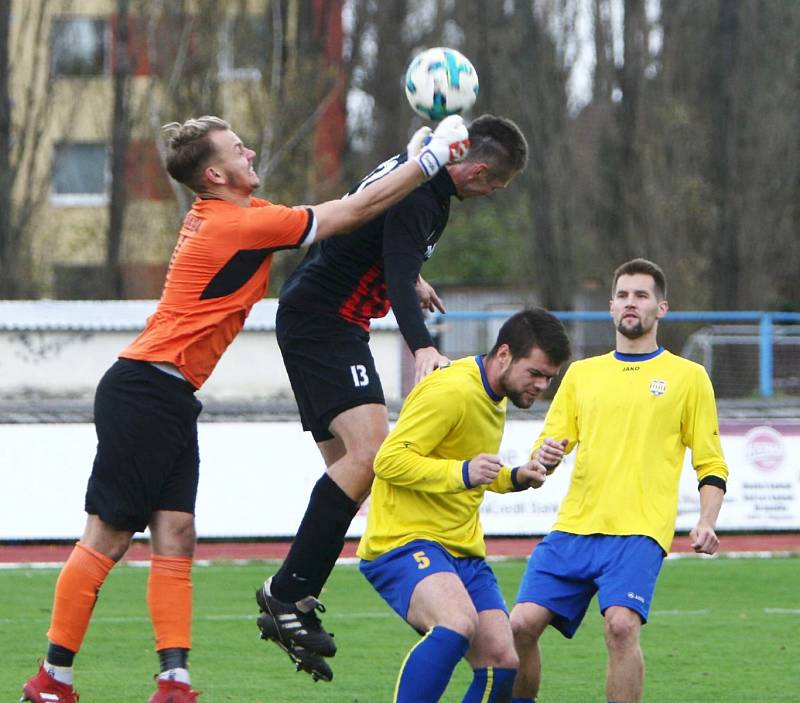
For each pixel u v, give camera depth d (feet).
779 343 237.66
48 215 303.68
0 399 230.48
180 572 60.23
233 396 231.30
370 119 345.92
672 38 321.73
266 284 60.70
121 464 58.95
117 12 294.46
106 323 235.40
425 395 57.62
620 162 309.42
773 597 120.67
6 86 287.69
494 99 306.76
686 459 155.02
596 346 230.48
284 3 298.15
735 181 320.29
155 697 59.21
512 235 351.05
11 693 76.79
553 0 300.20
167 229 294.46
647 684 81.97
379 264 63.21
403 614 58.08
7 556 140.15
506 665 57.98
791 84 331.36
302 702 76.28
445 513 58.80
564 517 66.95
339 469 62.90
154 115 293.02
